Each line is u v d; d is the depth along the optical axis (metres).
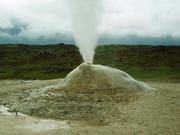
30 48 188.38
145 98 40.41
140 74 89.19
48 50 176.25
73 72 47.38
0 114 35.94
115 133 26.75
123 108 35.56
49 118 33.69
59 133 26.94
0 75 99.19
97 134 26.55
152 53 146.62
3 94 50.69
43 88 48.47
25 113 36.38
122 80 45.97
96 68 47.16
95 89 42.41
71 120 32.59
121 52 149.38
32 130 28.11
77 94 41.03
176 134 26.56
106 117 32.78
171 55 141.62
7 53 168.75
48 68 113.75
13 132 27.25
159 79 76.44
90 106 36.50
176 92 48.09
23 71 109.38
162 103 38.00
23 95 47.22
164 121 30.53
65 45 192.75
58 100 39.12
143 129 27.94
